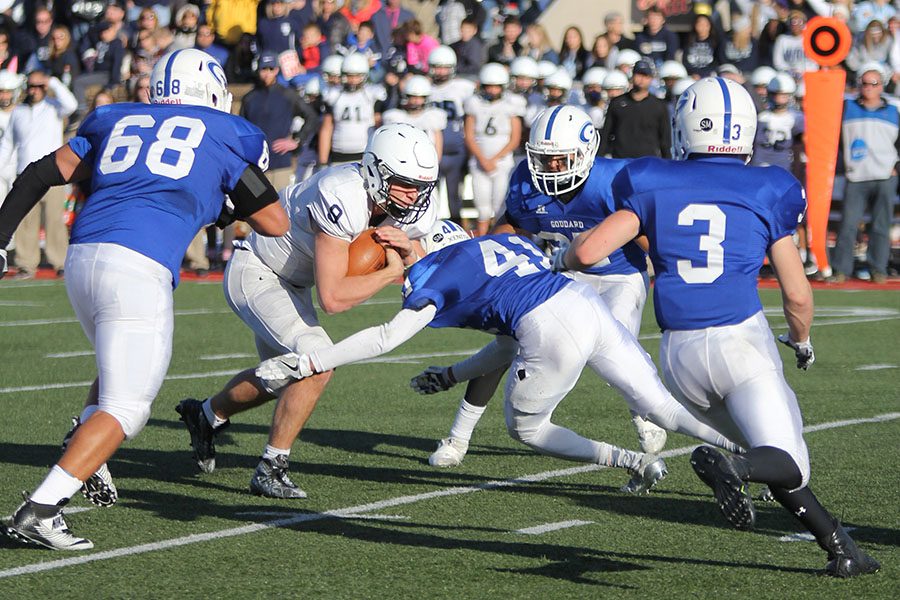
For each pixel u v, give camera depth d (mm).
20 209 13617
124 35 47469
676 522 14703
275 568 12727
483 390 17469
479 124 40125
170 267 13164
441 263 15055
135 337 12922
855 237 40906
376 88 43812
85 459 12859
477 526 14469
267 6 45094
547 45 47031
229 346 28766
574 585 12219
